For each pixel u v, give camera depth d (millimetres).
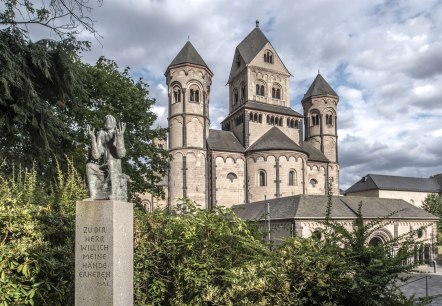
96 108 28375
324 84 74938
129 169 28672
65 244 9461
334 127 73500
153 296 9828
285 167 57375
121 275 7203
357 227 7930
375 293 6793
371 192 90438
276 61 67188
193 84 58000
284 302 7301
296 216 36750
